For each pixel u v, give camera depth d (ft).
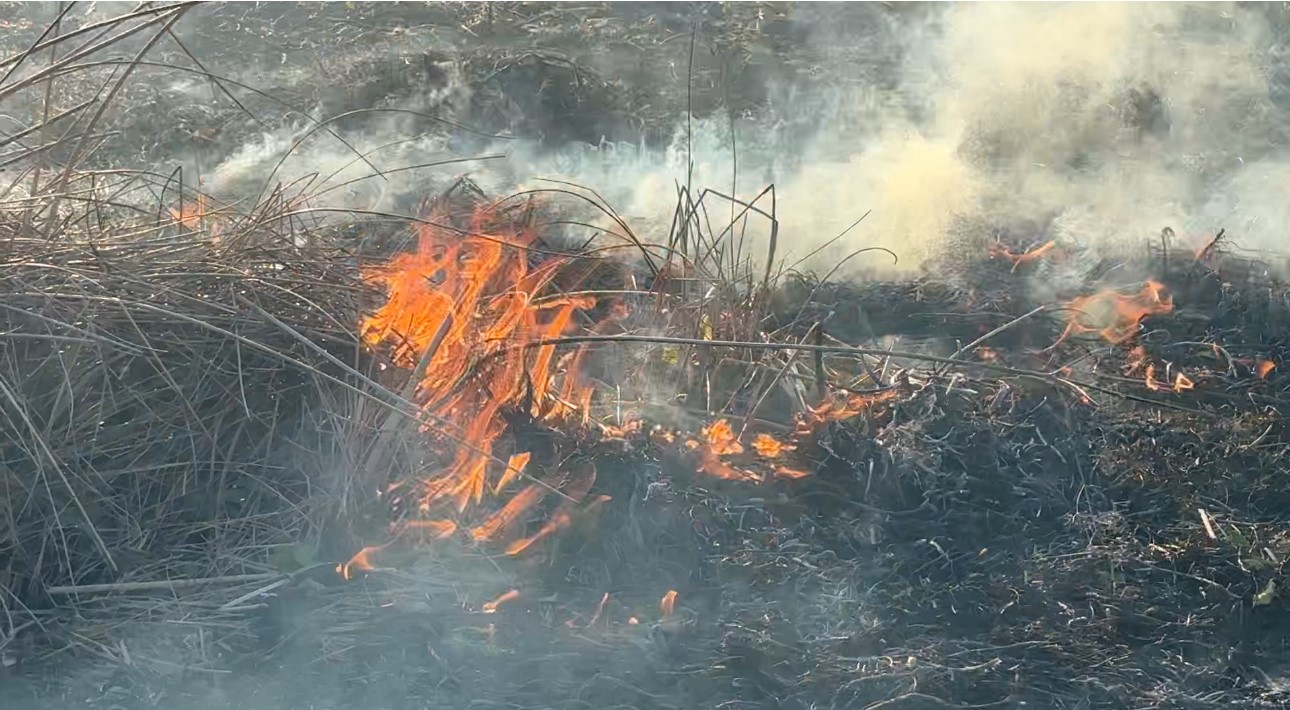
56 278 15.15
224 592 14.28
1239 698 13.71
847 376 19.71
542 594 14.71
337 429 15.56
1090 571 15.69
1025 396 19.42
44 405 14.83
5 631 13.57
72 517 14.49
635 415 17.71
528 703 12.98
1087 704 13.39
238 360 15.07
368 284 17.17
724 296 19.30
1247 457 18.28
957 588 15.21
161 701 12.77
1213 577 15.72
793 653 13.94
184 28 38.63
